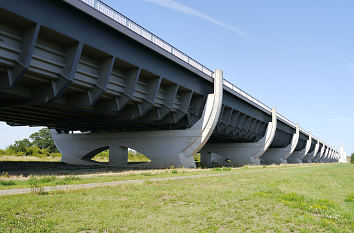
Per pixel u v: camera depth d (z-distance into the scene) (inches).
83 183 685.3
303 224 374.0
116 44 914.7
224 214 411.2
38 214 365.4
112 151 1688.0
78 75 884.6
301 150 4072.3
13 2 637.3
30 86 930.1
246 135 2228.1
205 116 1427.2
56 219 341.1
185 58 1254.3
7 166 1457.9
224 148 2514.8
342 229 353.7
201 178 915.4
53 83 856.3
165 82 1221.1
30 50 702.5
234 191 631.8
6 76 752.3
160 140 1504.7
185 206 456.8
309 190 716.0
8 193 493.4
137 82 1114.1
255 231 333.7
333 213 432.8
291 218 399.2
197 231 323.3
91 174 960.3
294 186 791.1
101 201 453.1
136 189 604.1
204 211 421.1
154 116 1325.0
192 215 397.4
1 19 674.8
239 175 1105.4
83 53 884.0
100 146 1755.7
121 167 1513.3
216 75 1459.2
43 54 783.1
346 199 565.9
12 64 726.5
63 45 825.5
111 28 880.3
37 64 772.6
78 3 756.6
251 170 1545.3
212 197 542.6
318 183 886.4
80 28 792.3
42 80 848.9
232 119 1872.5
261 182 854.5
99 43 852.6
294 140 3294.8
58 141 2018.9
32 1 675.4
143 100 1180.5
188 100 1363.2
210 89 1521.9
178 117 1396.4
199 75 1355.8
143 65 1035.3
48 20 709.9
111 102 1104.2
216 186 711.7
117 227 325.4
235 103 1792.6
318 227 361.1
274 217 406.0
